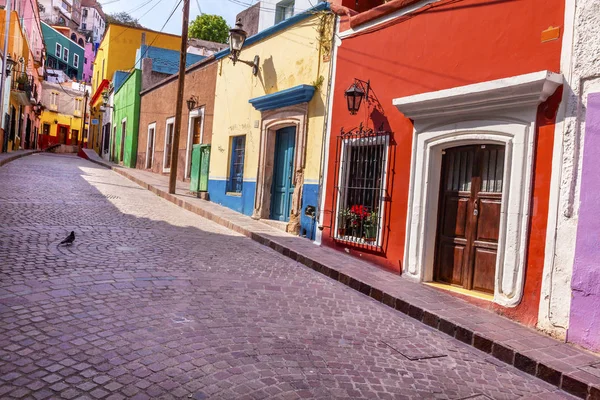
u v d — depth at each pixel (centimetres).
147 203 1345
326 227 927
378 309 611
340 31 944
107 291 521
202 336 429
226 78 1427
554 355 477
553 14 571
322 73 988
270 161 1168
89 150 4450
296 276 718
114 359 367
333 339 474
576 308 518
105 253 692
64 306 464
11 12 2542
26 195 1195
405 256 744
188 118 1850
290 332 474
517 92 579
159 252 741
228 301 543
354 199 888
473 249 675
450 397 381
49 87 5212
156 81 2653
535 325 560
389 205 786
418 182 732
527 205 578
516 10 615
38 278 539
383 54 828
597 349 494
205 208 1262
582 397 416
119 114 3155
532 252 572
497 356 493
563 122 548
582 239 519
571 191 536
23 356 358
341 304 607
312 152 998
